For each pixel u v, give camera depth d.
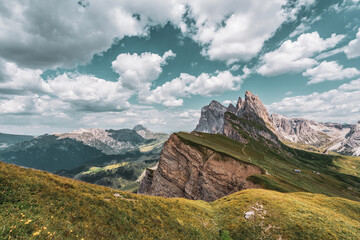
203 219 26.50
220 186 88.19
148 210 21.92
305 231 22.41
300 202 33.44
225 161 93.81
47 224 10.99
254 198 34.16
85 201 17.23
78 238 11.67
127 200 22.41
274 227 23.84
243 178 86.25
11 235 8.71
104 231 14.19
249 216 27.14
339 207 35.22
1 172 15.30
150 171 150.62
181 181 100.06
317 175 142.12
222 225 26.03
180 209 26.88
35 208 12.58
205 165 94.94
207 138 146.38
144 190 143.62
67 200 15.84
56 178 19.83
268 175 82.69
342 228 23.91
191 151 101.88
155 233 17.88
